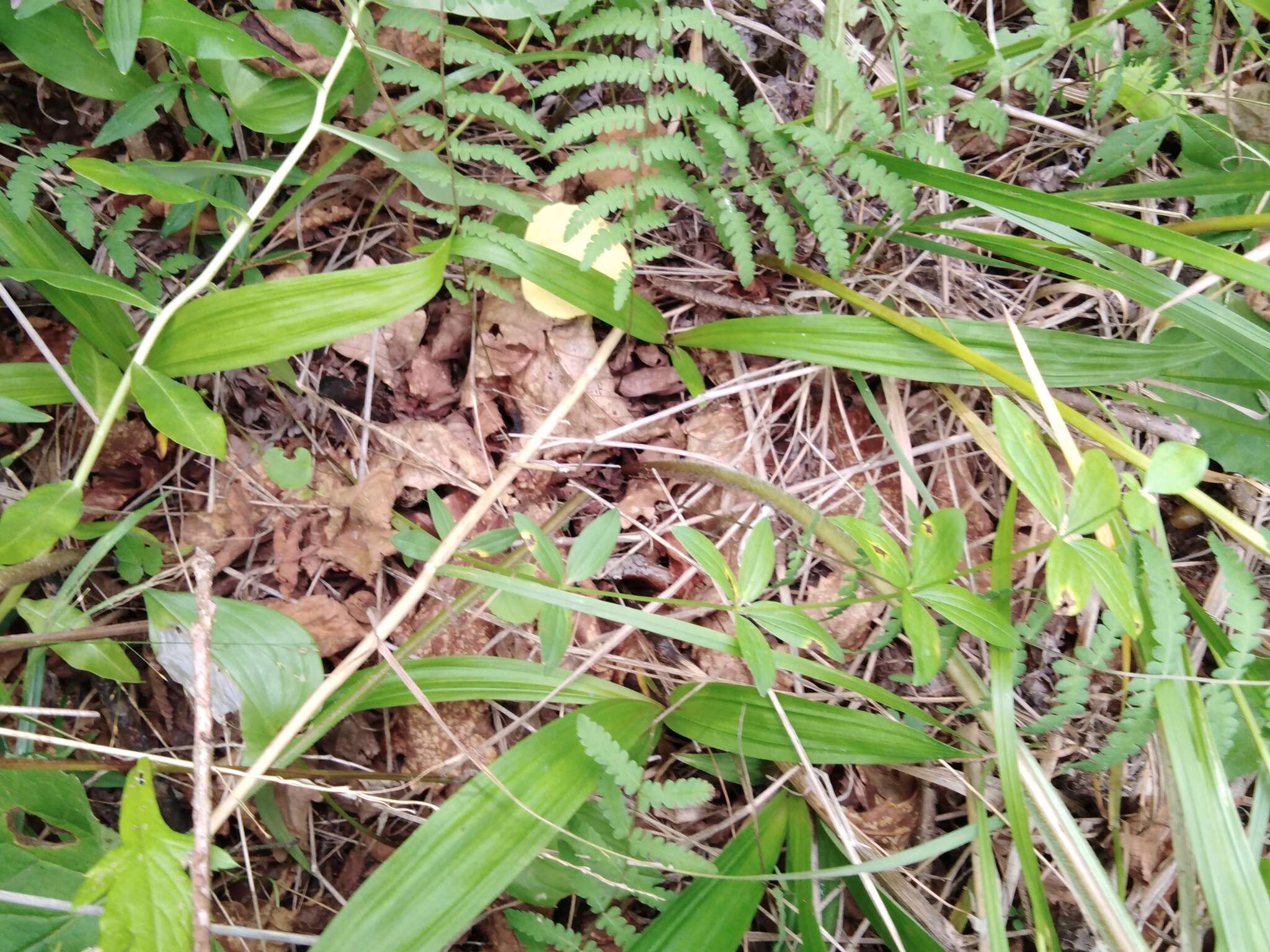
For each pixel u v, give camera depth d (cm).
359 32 42
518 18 41
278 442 49
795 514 46
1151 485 32
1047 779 41
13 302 41
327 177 50
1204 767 38
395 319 41
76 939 37
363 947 36
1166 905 46
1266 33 53
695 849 47
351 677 43
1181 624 38
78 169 37
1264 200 49
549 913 46
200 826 34
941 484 51
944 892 47
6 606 42
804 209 48
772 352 47
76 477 39
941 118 52
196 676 35
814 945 42
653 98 41
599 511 50
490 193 41
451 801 39
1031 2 40
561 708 48
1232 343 41
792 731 42
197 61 43
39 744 44
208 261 49
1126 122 52
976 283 53
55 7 41
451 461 49
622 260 48
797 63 53
